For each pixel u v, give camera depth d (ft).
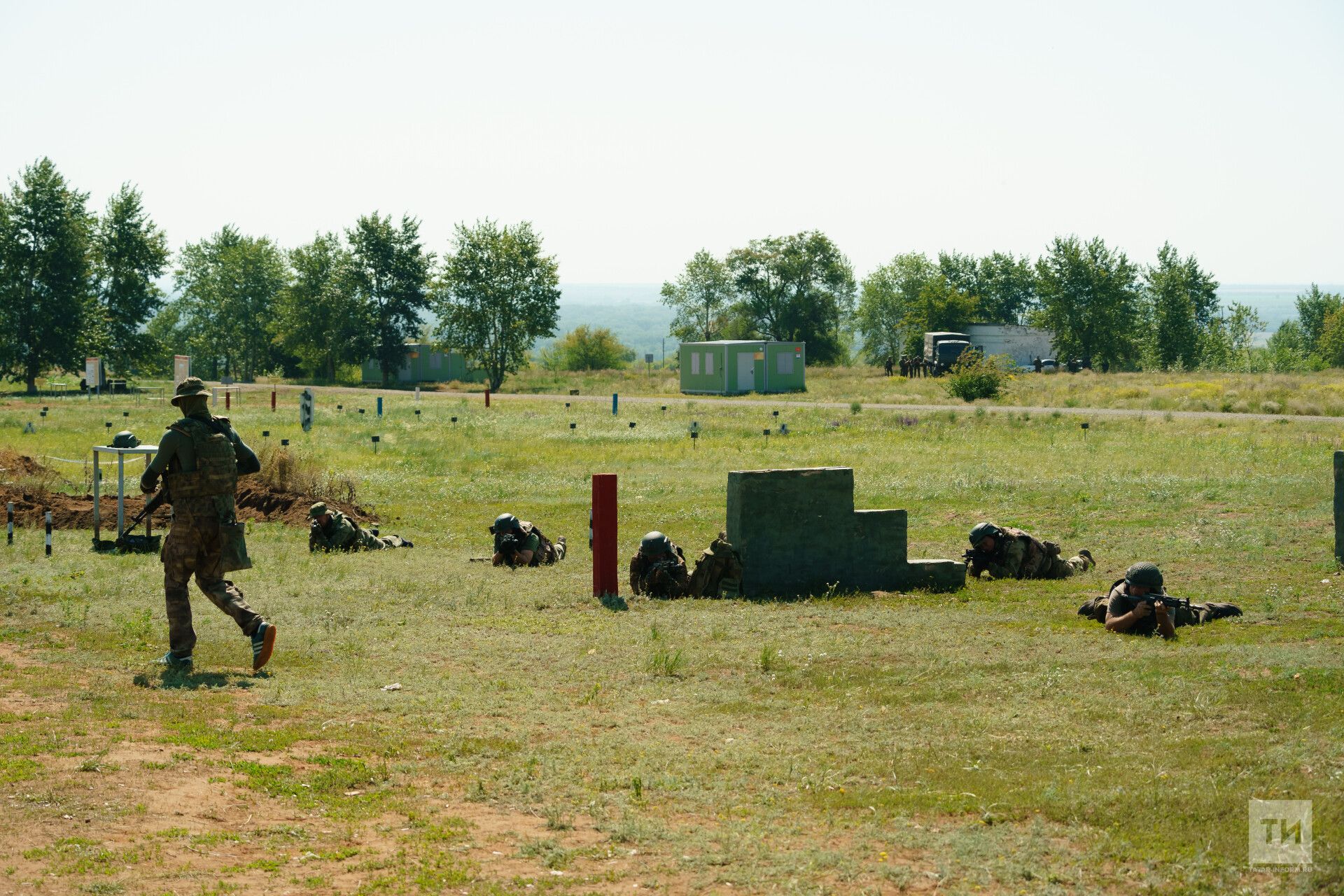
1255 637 30.32
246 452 27.40
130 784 18.04
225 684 25.25
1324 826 15.64
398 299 307.37
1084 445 101.86
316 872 15.01
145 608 34.55
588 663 27.73
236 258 366.63
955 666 27.32
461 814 17.48
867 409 156.25
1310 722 21.08
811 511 39.96
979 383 172.55
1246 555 46.09
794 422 135.33
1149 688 24.47
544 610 35.24
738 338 388.16
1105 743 20.59
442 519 64.28
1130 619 31.53
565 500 72.38
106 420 146.72
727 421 139.03
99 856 15.11
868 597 38.50
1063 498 67.10
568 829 16.75
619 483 80.23
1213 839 15.40
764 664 27.45
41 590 37.47
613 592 36.96
